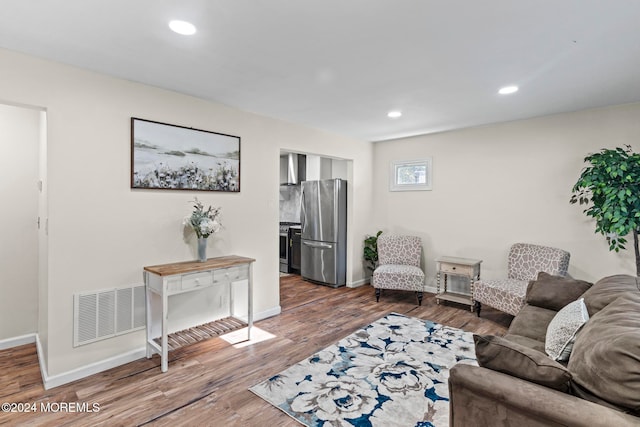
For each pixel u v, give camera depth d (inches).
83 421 76.7
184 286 105.7
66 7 65.8
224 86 111.7
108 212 102.3
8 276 114.2
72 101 95.0
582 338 58.1
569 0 63.4
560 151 146.0
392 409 81.0
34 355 109.1
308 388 90.4
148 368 102.3
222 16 69.3
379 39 79.6
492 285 140.5
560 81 106.6
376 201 214.4
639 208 110.1
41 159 109.9
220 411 80.5
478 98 123.9
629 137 130.0
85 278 98.3
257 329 134.4
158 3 64.6
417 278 166.9
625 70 97.5
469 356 109.6
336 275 203.0
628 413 42.6
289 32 76.3
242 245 139.4
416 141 194.9
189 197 121.7
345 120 156.6
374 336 126.5
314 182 214.2
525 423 46.7
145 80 106.3
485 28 74.2
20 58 86.4
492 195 166.6
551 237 149.0
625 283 84.7
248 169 141.3
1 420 76.9
